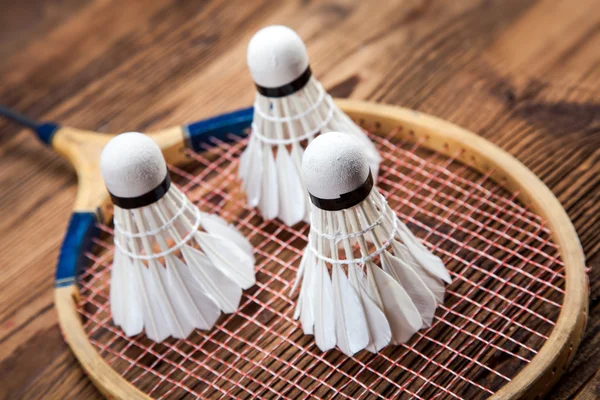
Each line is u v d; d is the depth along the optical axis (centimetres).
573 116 61
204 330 55
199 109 66
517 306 53
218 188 61
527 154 60
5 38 74
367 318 51
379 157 59
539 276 54
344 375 52
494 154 57
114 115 67
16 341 57
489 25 67
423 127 59
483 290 54
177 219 53
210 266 54
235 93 67
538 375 49
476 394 51
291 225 57
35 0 76
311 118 55
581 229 56
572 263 52
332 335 52
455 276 55
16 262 61
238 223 59
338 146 48
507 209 57
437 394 51
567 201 57
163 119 66
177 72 69
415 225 57
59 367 56
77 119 67
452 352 52
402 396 51
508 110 62
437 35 67
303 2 71
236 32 70
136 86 69
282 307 55
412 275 51
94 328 56
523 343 52
